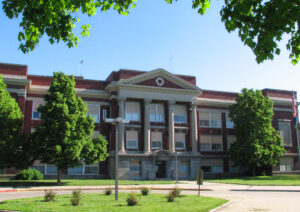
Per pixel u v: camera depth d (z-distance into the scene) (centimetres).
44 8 758
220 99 5241
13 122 3198
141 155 4272
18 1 717
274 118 5344
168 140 4606
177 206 1492
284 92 5534
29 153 3184
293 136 5394
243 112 4741
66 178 4094
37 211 1312
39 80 4234
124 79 4397
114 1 863
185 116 4844
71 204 1547
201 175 2033
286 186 3122
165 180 4184
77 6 804
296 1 649
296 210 1477
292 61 743
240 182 3616
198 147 4956
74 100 3331
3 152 3092
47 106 3197
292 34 715
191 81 4925
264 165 5056
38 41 809
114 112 4375
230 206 1609
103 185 3184
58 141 3133
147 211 1320
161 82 4584
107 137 4409
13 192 2438
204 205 1545
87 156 3359
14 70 3956
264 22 697
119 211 1320
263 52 707
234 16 730
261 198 2041
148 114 4453
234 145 4803
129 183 3444
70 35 828
